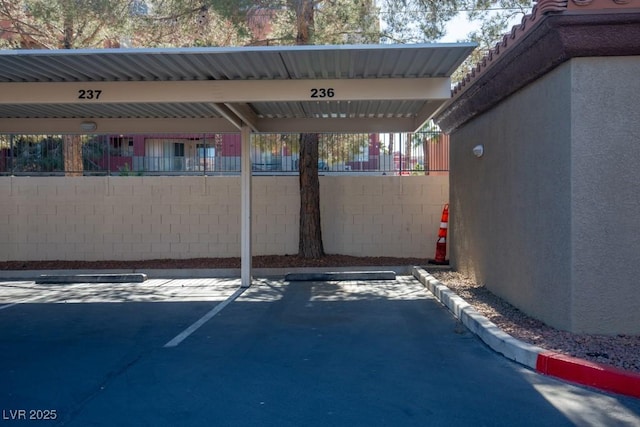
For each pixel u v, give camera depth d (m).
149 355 8.04
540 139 8.84
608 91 7.78
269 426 5.64
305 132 14.17
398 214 16.42
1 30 16.16
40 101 10.83
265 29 15.34
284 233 16.59
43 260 16.70
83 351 8.27
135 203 16.64
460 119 13.26
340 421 5.74
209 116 13.80
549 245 8.52
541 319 8.80
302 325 9.73
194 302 11.81
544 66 8.38
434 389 6.58
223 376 7.11
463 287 12.05
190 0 14.78
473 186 12.73
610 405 6.08
